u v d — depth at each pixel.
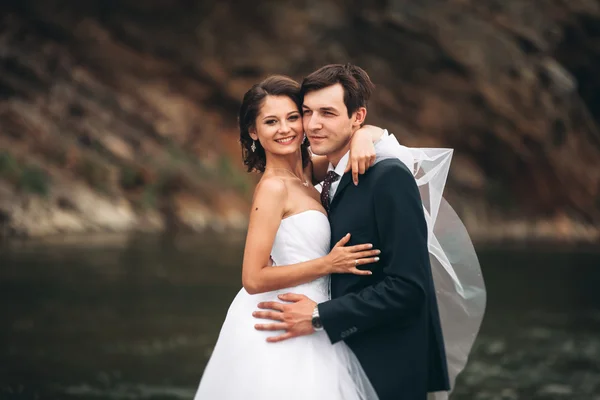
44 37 24.61
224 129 26.27
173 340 6.86
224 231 20.72
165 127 24.45
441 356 2.65
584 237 27.69
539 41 28.56
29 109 21.12
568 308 9.44
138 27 25.94
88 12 25.34
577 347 7.00
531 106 28.34
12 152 18.80
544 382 5.66
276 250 2.76
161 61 26.02
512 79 28.12
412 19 27.36
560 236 27.31
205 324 7.63
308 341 2.64
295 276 2.64
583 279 12.71
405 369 2.57
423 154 2.95
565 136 29.17
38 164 18.91
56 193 18.11
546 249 20.06
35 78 22.66
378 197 2.60
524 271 14.02
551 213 29.39
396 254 2.54
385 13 27.16
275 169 2.88
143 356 6.21
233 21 26.36
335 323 2.56
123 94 25.06
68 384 5.26
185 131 24.88
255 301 2.74
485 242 22.36
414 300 2.53
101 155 21.22
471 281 3.08
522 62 28.09
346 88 2.75
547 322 8.38
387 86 28.30
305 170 3.10
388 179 2.59
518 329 7.95
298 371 2.60
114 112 23.77
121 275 11.12
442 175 2.95
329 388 2.58
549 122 28.75
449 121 28.55
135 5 25.88
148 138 23.75
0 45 22.78
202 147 25.06
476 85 28.05
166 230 19.77
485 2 28.34
